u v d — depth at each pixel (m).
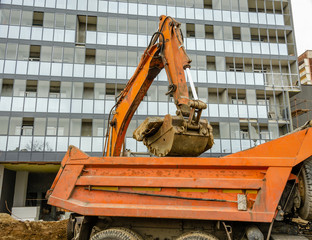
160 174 4.34
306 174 4.08
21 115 19.56
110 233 4.44
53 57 21.09
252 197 4.02
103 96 20.80
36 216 21.56
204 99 22.08
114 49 21.94
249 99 22.30
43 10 21.81
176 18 23.42
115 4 22.83
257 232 3.97
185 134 4.45
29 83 20.86
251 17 24.27
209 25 23.72
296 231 4.23
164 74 21.72
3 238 8.62
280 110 22.97
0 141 18.91
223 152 21.00
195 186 4.16
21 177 23.12
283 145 4.04
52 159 19.06
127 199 4.42
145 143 5.41
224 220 4.00
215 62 22.95
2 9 21.33
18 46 20.88
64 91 20.47
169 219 4.54
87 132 21.09
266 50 23.67
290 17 24.91
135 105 6.65
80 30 23.20
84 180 4.62
